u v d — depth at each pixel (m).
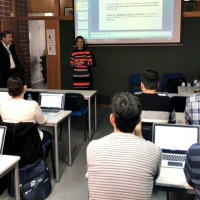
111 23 5.63
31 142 2.58
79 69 5.29
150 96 2.53
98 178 1.38
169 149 2.03
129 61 5.93
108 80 6.09
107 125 4.98
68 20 6.00
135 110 1.43
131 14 5.53
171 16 5.40
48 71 6.32
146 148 1.39
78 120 5.31
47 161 3.54
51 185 2.95
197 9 5.76
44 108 3.47
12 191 2.56
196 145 1.40
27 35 6.89
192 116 2.33
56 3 5.99
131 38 5.61
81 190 2.88
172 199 2.64
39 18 6.11
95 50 6.00
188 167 1.43
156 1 5.40
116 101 1.46
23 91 2.70
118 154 1.38
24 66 6.79
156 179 1.58
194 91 4.18
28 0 7.08
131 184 1.33
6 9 5.92
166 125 2.07
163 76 5.27
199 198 1.44
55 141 2.97
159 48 5.76
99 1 5.60
